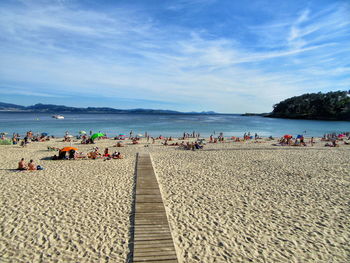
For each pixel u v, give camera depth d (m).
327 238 8.04
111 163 17.69
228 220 9.12
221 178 14.29
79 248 7.15
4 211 9.27
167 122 89.56
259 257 6.97
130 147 27.67
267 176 14.80
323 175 15.07
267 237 8.02
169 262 6.53
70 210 9.52
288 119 135.25
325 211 10.03
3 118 97.88
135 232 7.95
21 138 36.12
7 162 17.70
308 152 23.58
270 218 9.37
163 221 8.75
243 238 7.93
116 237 7.75
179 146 28.81
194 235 8.02
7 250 6.95
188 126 71.00
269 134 52.94
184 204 10.45
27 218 8.79
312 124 89.75
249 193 11.94
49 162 17.97
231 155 21.61
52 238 7.61
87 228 8.24
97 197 10.90
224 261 6.75
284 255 7.09
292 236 8.12
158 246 7.21
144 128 60.97
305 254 7.16
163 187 12.53
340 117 113.00
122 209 9.75
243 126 76.12
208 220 9.07
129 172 15.14
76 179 13.45
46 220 8.69
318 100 126.44
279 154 22.27
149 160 18.67
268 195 11.70
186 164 17.69
